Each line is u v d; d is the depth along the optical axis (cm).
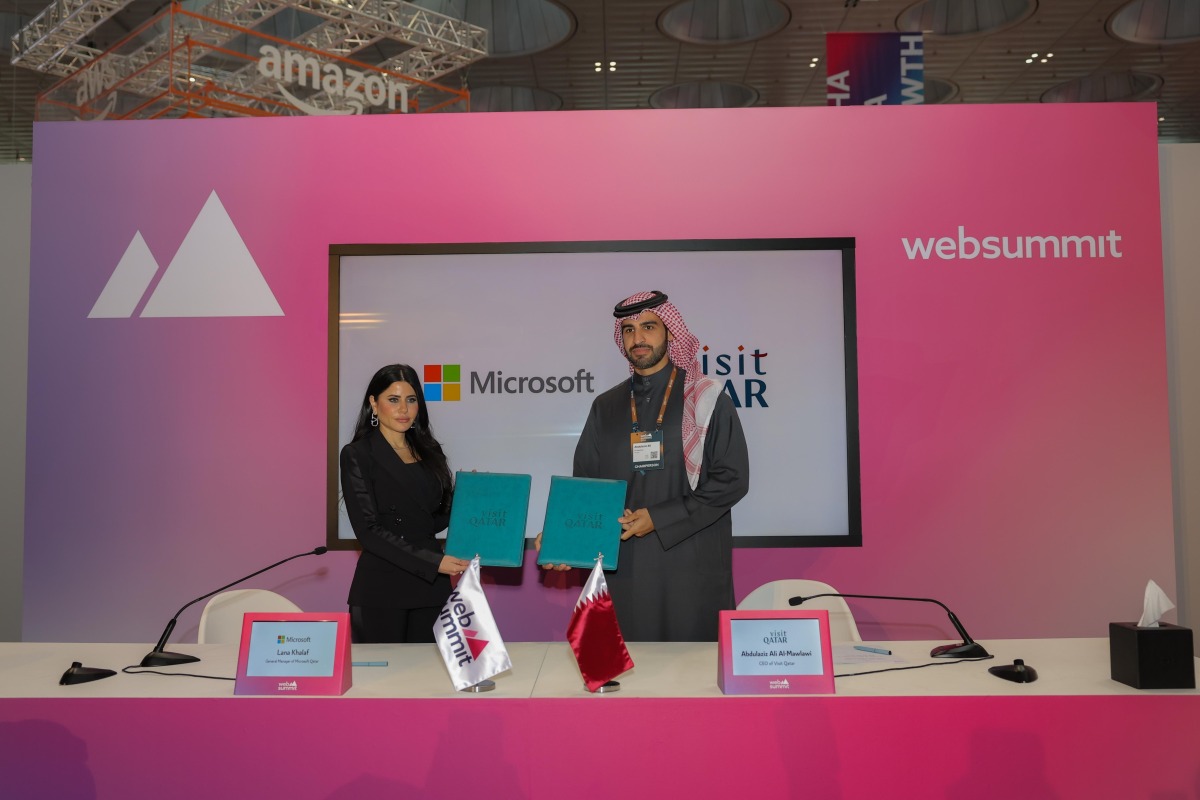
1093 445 367
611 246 372
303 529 371
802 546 364
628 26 700
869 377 369
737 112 375
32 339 380
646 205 374
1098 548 365
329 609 368
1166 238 412
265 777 181
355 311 374
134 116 436
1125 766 175
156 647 228
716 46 726
